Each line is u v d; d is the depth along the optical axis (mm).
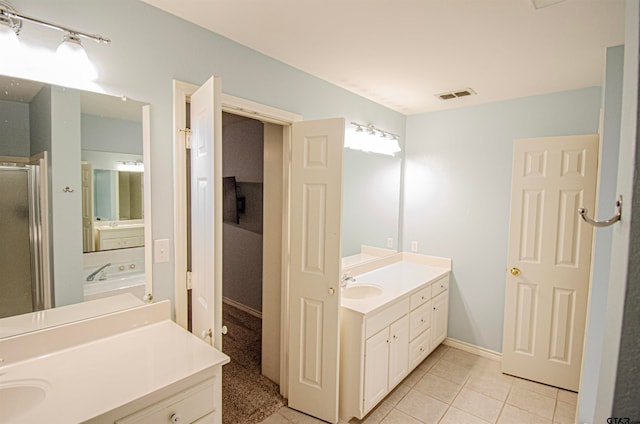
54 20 1333
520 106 2906
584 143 2484
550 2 1510
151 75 1617
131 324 1608
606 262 1944
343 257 2947
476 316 3170
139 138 1605
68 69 1385
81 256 1501
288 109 2273
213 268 1447
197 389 1288
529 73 2355
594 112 2602
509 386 2633
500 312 3045
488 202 3084
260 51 2066
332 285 2084
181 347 1450
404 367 2529
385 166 3338
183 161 1745
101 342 1491
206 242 1530
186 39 1729
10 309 1351
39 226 1395
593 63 2160
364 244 3154
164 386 1180
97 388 1157
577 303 2549
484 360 3051
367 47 2004
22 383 1199
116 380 1205
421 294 2727
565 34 1797
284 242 2385
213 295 1456
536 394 2527
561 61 2143
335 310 2080
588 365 2006
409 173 3568
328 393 2127
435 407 2348
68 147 1434
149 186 1650
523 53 2041
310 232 2154
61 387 1162
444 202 3336
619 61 1918
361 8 1595
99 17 1448
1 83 1266
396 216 3533
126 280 1615
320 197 2111
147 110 1615
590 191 2480
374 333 2166
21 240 1361
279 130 2482
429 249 3447
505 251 3006
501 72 2348
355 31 1818
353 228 3021
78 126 1446
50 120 1380
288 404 2307
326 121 2082
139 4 1562
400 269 3211
